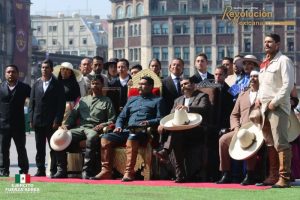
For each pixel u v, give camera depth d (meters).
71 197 9.46
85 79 14.06
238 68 13.00
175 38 95.06
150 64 14.02
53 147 12.50
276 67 10.85
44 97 12.92
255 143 11.33
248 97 11.85
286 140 10.81
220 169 11.66
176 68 13.12
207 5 93.88
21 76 90.69
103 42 137.00
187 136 12.09
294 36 92.44
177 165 11.73
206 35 93.94
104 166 12.29
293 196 9.62
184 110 11.80
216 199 9.28
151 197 9.48
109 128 12.55
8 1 89.38
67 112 13.50
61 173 12.56
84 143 12.73
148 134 12.17
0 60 88.12
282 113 10.78
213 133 12.29
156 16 95.50
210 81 12.88
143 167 12.26
